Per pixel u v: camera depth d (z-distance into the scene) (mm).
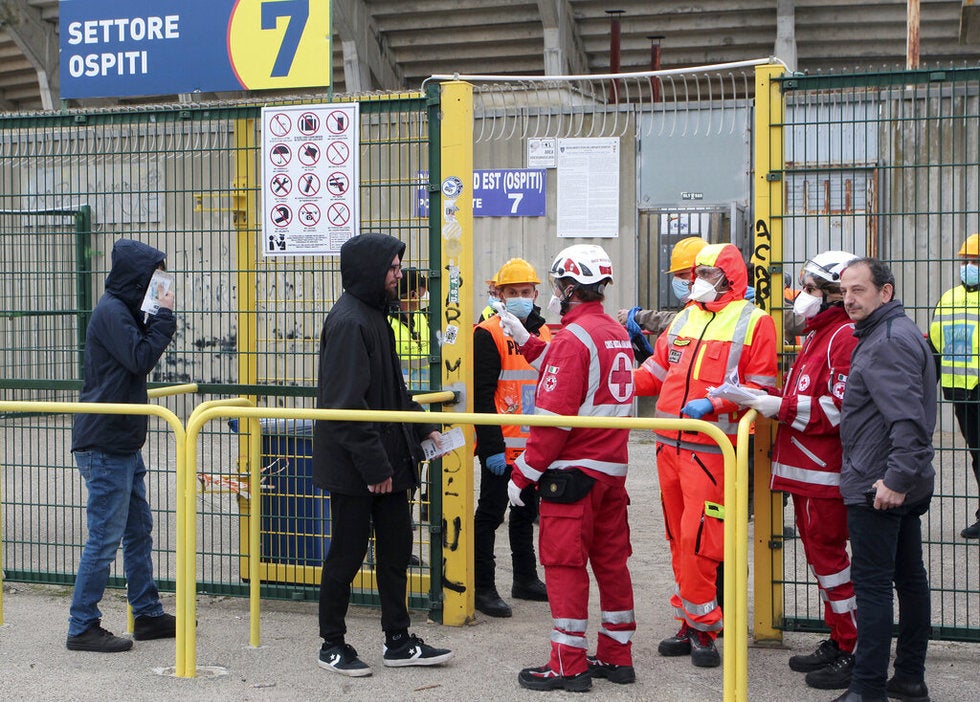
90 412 4918
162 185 7688
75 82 6133
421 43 15188
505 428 6102
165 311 5121
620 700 4516
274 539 6031
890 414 4094
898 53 14102
